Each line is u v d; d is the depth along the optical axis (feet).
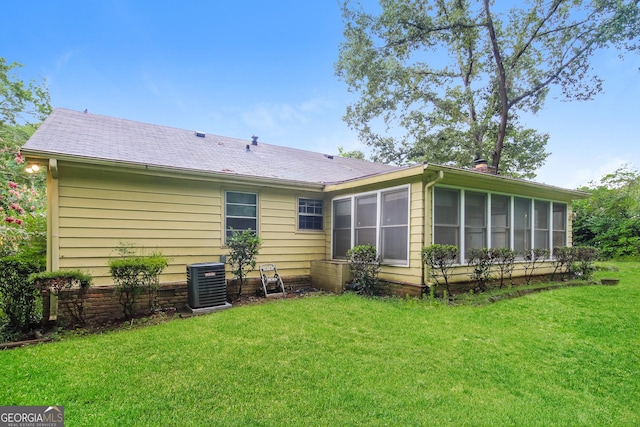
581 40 40.42
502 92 44.39
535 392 9.80
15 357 11.59
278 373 10.26
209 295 19.56
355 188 25.50
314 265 26.35
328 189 26.81
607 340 13.91
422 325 15.21
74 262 17.87
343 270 23.50
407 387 9.59
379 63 44.91
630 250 43.52
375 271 22.33
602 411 8.96
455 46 48.67
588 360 12.12
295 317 16.44
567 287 24.61
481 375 10.63
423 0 42.70
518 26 44.37
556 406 9.08
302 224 27.37
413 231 20.94
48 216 17.39
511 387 10.00
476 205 23.22
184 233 21.49
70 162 17.08
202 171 20.98
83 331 14.98
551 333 14.60
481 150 48.91
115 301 18.80
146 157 20.81
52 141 18.81
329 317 16.43
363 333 14.06
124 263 16.46
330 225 27.96
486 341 13.47
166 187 20.95
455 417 8.20
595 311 17.85
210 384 9.53
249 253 22.29
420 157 56.24
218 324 15.30
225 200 23.26
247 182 23.31
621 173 52.16
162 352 11.93
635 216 46.03
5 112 36.78
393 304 19.20
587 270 28.45
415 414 8.25
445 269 20.59
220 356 11.52
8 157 28.63
